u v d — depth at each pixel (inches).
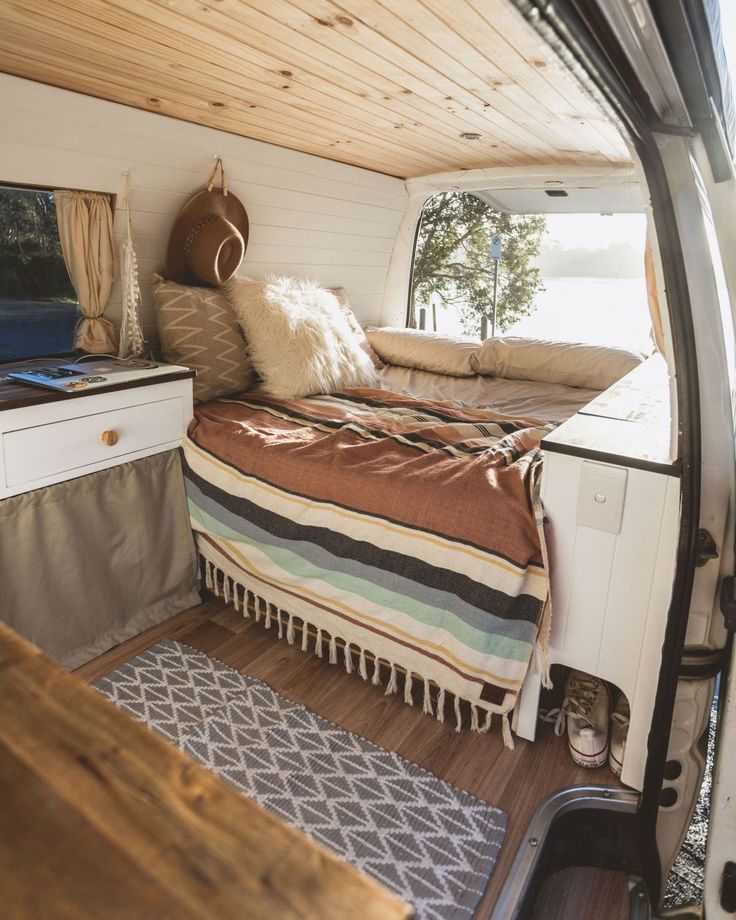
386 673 85.0
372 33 64.2
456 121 100.1
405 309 175.9
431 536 72.6
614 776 68.8
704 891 48.5
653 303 60.4
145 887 17.2
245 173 112.7
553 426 100.3
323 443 88.4
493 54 68.7
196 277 109.3
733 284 44.6
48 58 70.5
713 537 50.1
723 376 47.3
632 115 35.3
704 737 54.7
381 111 93.8
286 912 16.4
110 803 19.5
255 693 79.1
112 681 79.7
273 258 132.8
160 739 21.8
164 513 91.8
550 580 67.3
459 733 74.7
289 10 59.0
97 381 80.4
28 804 19.5
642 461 59.6
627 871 60.5
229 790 20.0
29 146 81.5
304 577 82.9
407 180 153.5
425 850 59.7
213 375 106.0
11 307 89.8
